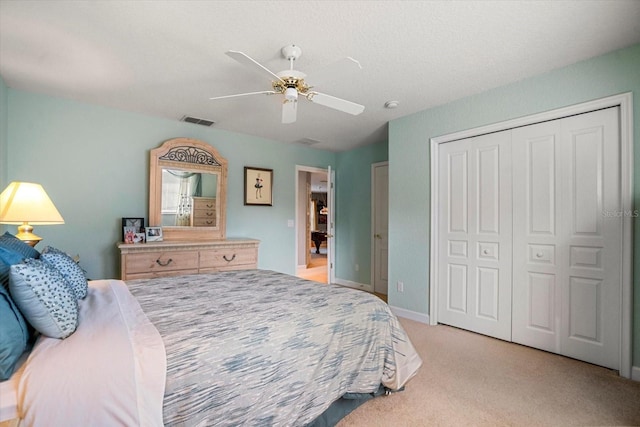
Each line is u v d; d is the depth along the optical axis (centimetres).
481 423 172
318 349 157
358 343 179
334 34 199
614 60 224
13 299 111
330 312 173
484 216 304
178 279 241
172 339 123
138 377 103
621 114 223
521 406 188
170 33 199
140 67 246
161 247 326
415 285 353
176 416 109
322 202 1304
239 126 407
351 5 171
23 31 197
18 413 89
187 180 384
